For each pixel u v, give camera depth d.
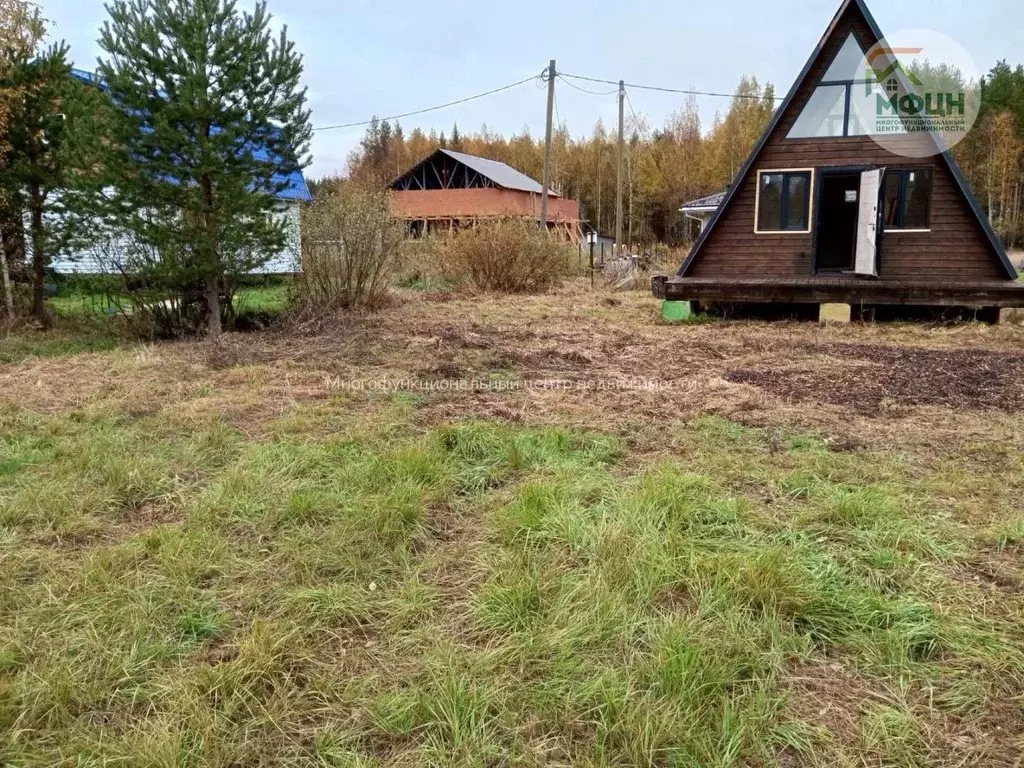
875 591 2.87
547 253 16.75
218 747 2.10
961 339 9.44
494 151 60.62
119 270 9.38
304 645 2.58
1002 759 2.06
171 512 3.81
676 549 3.14
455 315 11.91
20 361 7.95
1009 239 40.00
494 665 2.44
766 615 2.67
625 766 2.03
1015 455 4.49
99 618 2.74
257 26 8.66
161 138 8.35
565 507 3.59
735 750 2.07
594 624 2.61
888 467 4.27
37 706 2.25
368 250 11.63
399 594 2.92
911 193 11.41
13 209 9.94
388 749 2.12
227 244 9.07
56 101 10.01
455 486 4.06
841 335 9.88
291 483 4.05
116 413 5.61
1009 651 2.49
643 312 12.82
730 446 4.74
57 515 3.66
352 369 7.41
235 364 7.65
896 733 2.15
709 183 45.00
